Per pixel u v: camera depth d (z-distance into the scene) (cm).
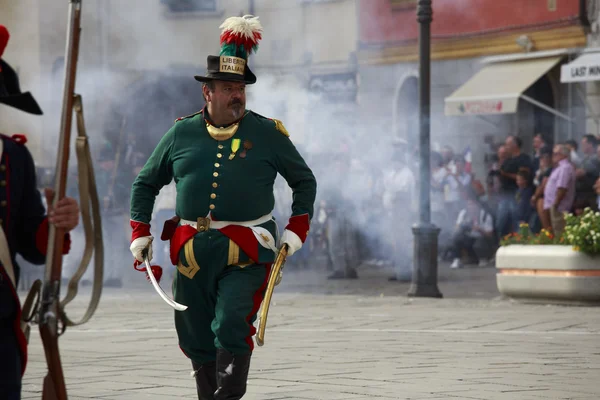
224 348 891
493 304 2159
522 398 1078
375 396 1092
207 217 921
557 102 3709
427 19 2361
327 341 1559
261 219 935
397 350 1457
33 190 698
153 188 962
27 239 694
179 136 943
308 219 948
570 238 2075
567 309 2036
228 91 931
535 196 2972
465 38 4056
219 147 930
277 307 2116
